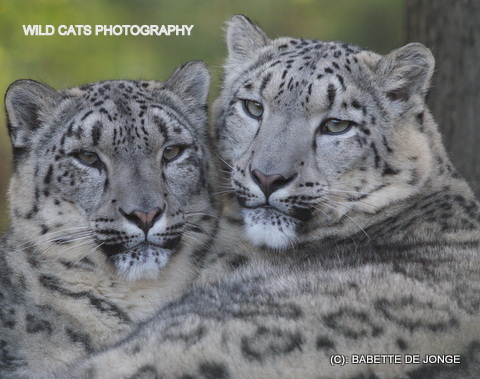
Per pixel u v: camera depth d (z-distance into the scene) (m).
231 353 9.45
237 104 12.75
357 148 12.07
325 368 9.16
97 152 11.82
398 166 12.15
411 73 12.50
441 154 12.59
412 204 12.23
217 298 10.88
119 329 11.98
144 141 11.92
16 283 11.83
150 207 11.59
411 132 12.31
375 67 12.43
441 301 10.00
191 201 12.30
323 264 11.60
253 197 11.92
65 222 11.92
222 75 13.75
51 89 12.40
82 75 23.36
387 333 9.45
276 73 12.38
